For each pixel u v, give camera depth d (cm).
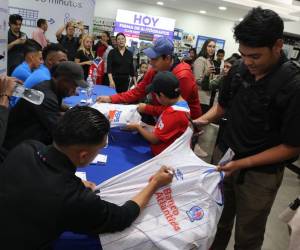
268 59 108
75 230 83
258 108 120
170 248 97
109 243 92
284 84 111
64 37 525
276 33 102
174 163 114
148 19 863
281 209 268
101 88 367
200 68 474
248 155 128
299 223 111
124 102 230
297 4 761
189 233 100
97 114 87
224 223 163
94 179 130
